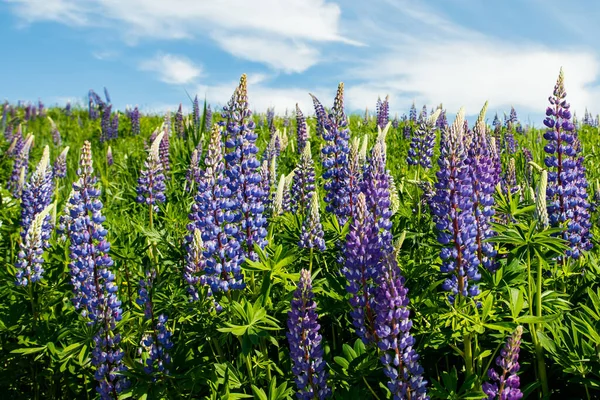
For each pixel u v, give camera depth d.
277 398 1.18
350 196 1.70
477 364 1.22
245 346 1.18
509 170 1.96
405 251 1.61
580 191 1.61
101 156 4.43
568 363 1.19
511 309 1.20
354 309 1.19
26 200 1.85
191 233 1.55
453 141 1.26
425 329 1.29
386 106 3.92
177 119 5.02
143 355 1.36
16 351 1.42
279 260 1.30
